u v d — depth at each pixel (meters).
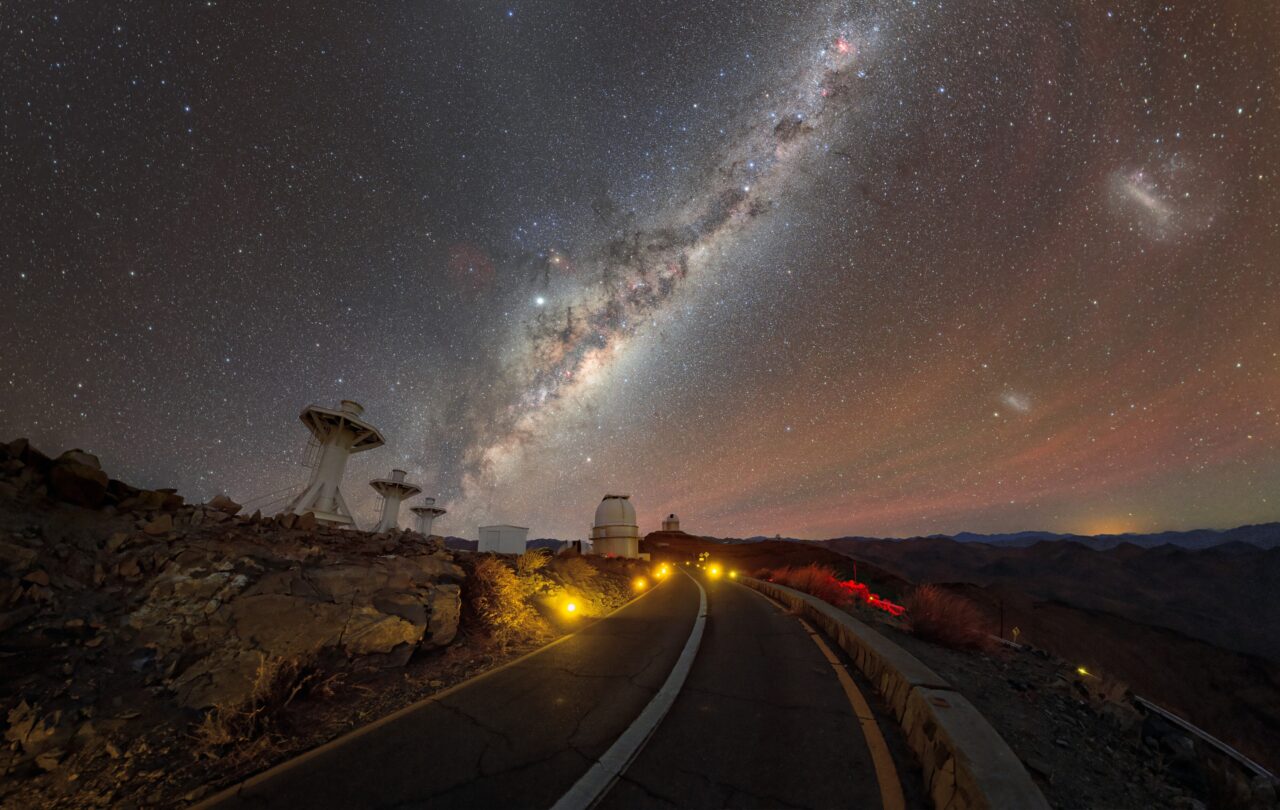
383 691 5.04
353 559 7.26
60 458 5.74
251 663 4.63
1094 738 4.08
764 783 3.07
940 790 2.77
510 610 8.48
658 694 4.96
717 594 16.64
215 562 5.80
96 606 4.60
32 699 3.55
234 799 2.97
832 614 8.77
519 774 3.23
